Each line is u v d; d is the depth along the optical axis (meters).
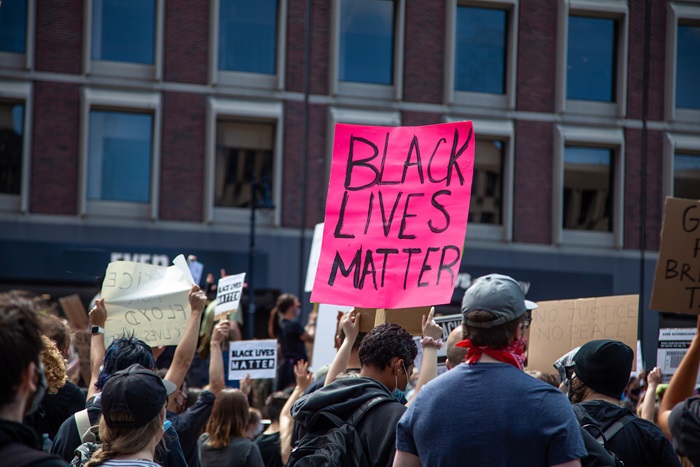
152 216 23.45
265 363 7.89
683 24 26.44
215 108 23.81
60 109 23.23
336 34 24.50
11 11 23.11
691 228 5.03
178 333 5.62
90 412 4.13
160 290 5.66
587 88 26.14
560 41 25.72
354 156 5.27
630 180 26.05
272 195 24.28
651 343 25.78
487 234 25.36
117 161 23.69
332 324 7.55
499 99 25.53
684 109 26.39
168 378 4.85
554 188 25.67
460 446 3.07
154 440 3.42
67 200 23.17
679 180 26.47
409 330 5.01
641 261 25.98
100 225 23.28
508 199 25.31
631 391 8.65
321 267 5.11
